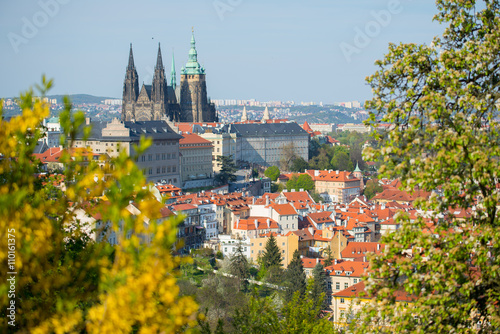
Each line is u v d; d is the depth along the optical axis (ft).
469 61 162.91
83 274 131.03
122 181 119.44
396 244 155.33
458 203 156.66
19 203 123.85
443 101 155.74
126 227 118.21
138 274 117.19
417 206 158.40
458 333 149.69
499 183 161.79
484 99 157.89
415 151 158.30
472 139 153.58
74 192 127.95
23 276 125.59
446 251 152.25
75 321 124.98
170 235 117.91
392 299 153.48
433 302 147.74
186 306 121.29
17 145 131.23
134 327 123.95
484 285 153.89
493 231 150.00
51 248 127.13
